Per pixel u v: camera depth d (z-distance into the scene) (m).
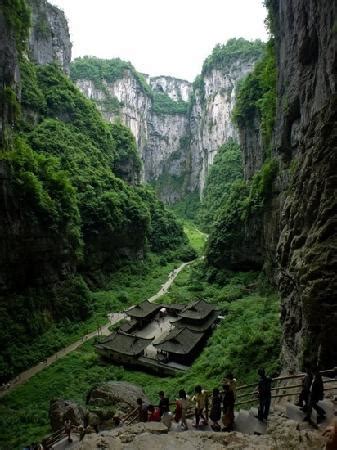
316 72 29.05
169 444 12.34
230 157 138.62
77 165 72.69
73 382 36.75
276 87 44.47
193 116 192.00
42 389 35.72
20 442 26.89
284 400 18.34
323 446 11.27
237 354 33.56
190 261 92.25
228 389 14.36
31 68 79.06
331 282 18.78
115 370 39.09
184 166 195.38
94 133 90.81
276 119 43.69
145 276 75.38
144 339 41.81
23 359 40.47
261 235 55.72
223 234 64.38
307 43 30.72
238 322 43.12
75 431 20.98
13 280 45.16
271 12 45.12
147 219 78.38
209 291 59.97
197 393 14.98
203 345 42.69
